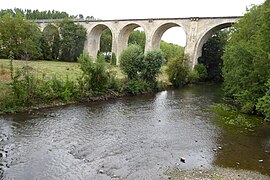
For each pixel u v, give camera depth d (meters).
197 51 51.03
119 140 17.25
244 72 25.27
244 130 20.84
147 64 36.09
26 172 12.37
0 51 50.38
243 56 25.00
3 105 21.44
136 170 13.26
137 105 28.05
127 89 33.12
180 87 43.69
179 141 17.70
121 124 20.80
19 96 22.67
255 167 14.19
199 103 30.89
